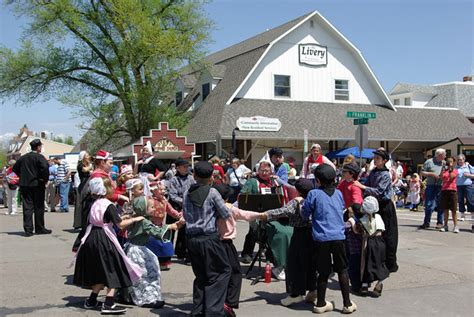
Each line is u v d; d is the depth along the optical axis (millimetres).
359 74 30391
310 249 6746
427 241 12016
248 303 6918
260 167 8523
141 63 26312
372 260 7184
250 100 27188
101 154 8586
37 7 25000
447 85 47531
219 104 26875
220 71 29531
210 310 5852
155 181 9227
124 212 7309
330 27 29109
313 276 6793
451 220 16141
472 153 29250
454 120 32250
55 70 26828
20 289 7559
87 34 26531
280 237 7992
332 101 29500
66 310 6527
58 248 10883
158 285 6801
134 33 25203
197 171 6137
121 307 6469
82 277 6410
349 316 6348
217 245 6016
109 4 25875
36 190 12742
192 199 6102
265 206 7863
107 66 27266
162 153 22094
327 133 26422
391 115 30172
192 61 26938
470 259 9891
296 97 28484
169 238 8844
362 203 7383
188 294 7383
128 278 6434
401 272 8773
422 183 22750
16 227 14539
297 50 28656
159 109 27047
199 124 27078
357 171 7719
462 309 6656
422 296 7285
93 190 6434
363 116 16891
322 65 29297
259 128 25000
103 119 27172
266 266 8078
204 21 27156
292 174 12469
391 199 8141
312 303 6930
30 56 26578
